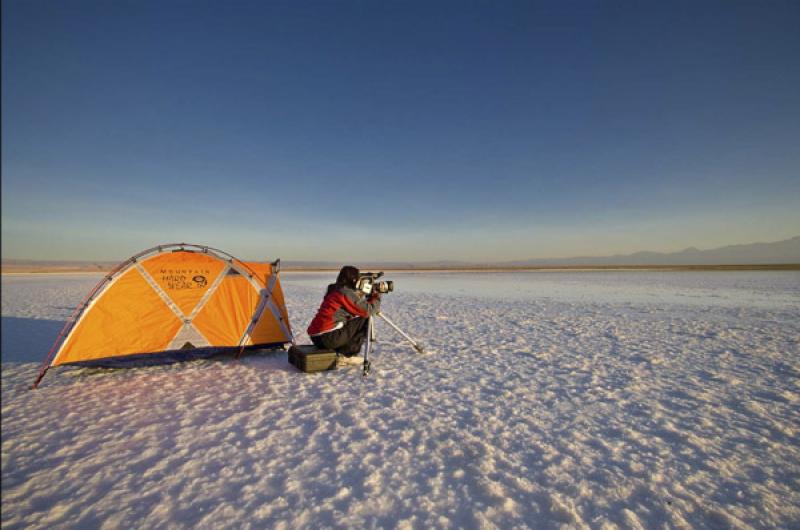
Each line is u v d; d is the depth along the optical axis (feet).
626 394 16.29
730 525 8.30
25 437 12.84
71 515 8.92
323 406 15.11
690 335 28.91
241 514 8.81
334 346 20.48
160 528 8.42
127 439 12.60
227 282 22.09
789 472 10.36
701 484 9.84
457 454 11.37
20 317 40.22
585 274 180.14
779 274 156.97
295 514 8.77
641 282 107.04
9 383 18.56
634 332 30.25
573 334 29.45
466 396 16.15
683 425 13.26
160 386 17.71
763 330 30.60
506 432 12.80
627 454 11.34
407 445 11.94
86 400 16.12
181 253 21.80
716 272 192.13
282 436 12.62
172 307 20.74
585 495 9.37
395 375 19.11
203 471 10.66
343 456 11.30
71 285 92.38
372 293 20.35
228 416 14.26
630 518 8.54
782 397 15.76
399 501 9.19
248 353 23.67
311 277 153.28
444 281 117.91
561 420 13.73
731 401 15.40
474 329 31.68
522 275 171.01
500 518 8.56
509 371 19.70
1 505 9.28
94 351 18.98
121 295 19.97
